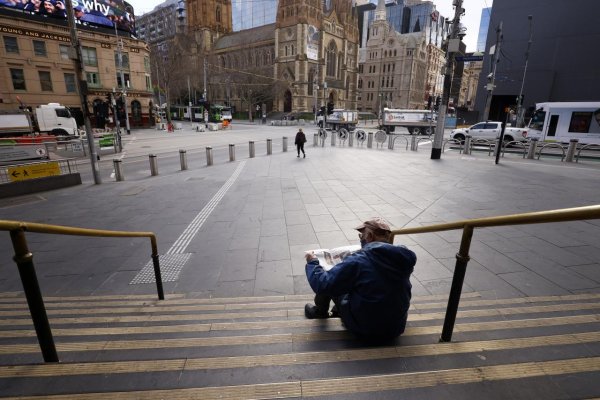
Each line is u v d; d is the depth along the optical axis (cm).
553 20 3142
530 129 2198
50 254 614
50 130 2472
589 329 242
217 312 363
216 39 9488
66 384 179
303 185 1102
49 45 3316
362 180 1158
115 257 591
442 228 269
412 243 575
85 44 3594
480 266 474
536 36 3250
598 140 1969
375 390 170
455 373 179
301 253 576
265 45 8131
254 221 753
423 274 461
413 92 10556
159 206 920
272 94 6925
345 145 2450
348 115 4231
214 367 200
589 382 170
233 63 8794
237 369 197
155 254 410
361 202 879
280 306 376
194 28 9475
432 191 982
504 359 197
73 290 479
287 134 3716
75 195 1088
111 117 3588
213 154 2055
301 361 204
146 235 387
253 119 7575
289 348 234
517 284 420
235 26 11781
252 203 905
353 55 8919
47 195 1093
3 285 514
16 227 179
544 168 1373
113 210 898
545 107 2105
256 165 1556
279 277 492
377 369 194
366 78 11281
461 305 346
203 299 413
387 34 10606
